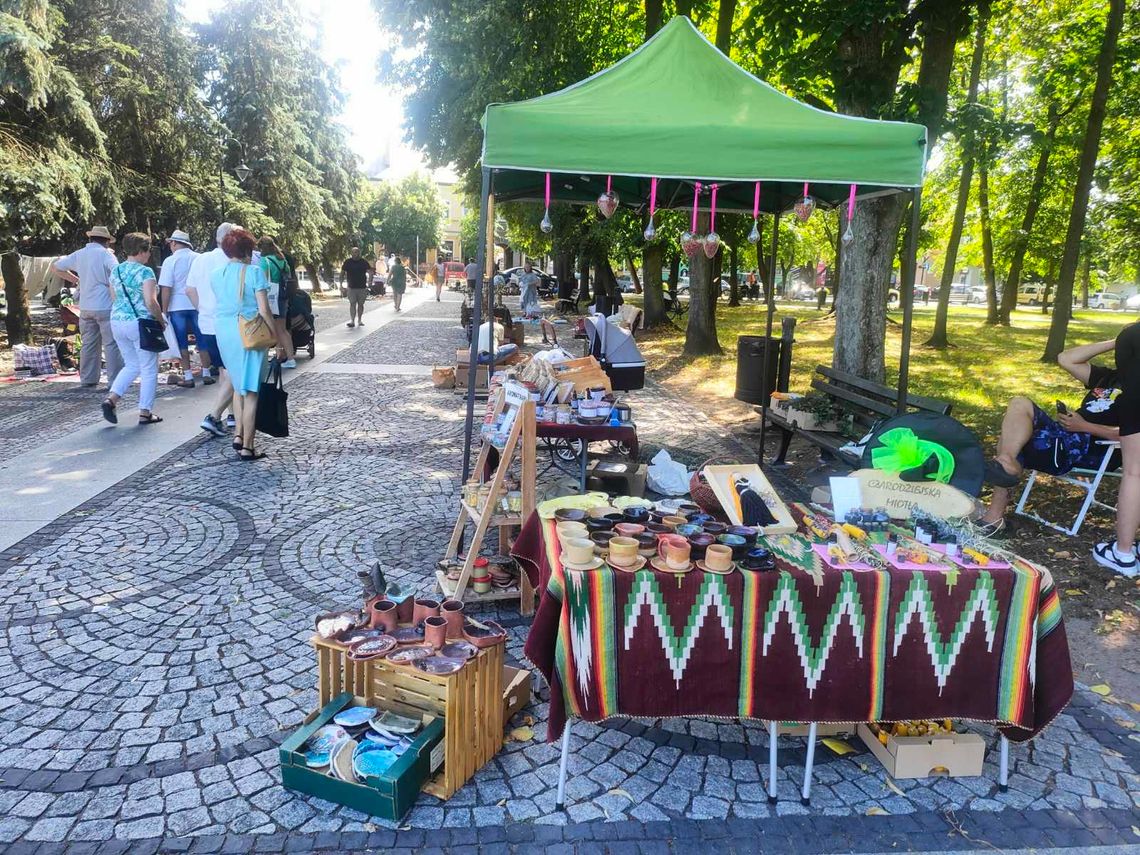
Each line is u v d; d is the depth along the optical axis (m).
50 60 10.73
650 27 12.57
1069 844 2.61
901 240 25.95
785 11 7.64
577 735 3.13
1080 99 16.77
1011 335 22.05
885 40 7.61
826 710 2.74
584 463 5.11
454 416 8.91
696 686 2.73
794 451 7.75
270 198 21.86
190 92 15.46
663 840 2.57
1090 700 3.51
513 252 58.28
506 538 4.46
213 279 6.52
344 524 5.34
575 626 2.66
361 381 10.98
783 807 2.75
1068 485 6.44
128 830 2.53
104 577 4.42
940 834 2.64
